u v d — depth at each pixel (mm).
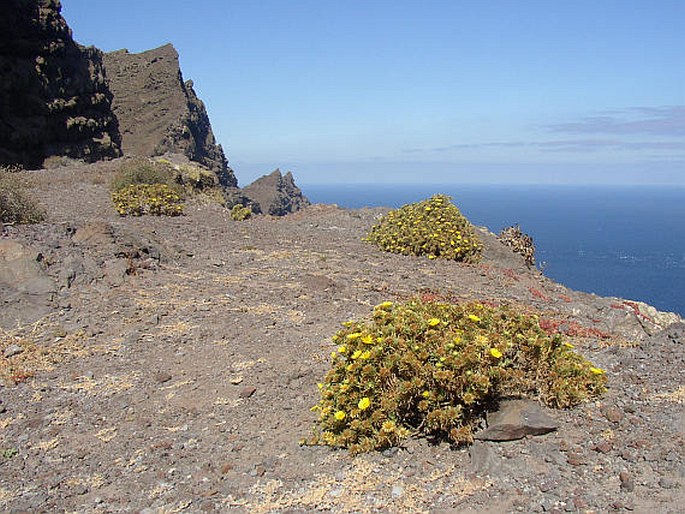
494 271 11078
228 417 5145
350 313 7719
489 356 4512
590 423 4520
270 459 4480
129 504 4039
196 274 9367
